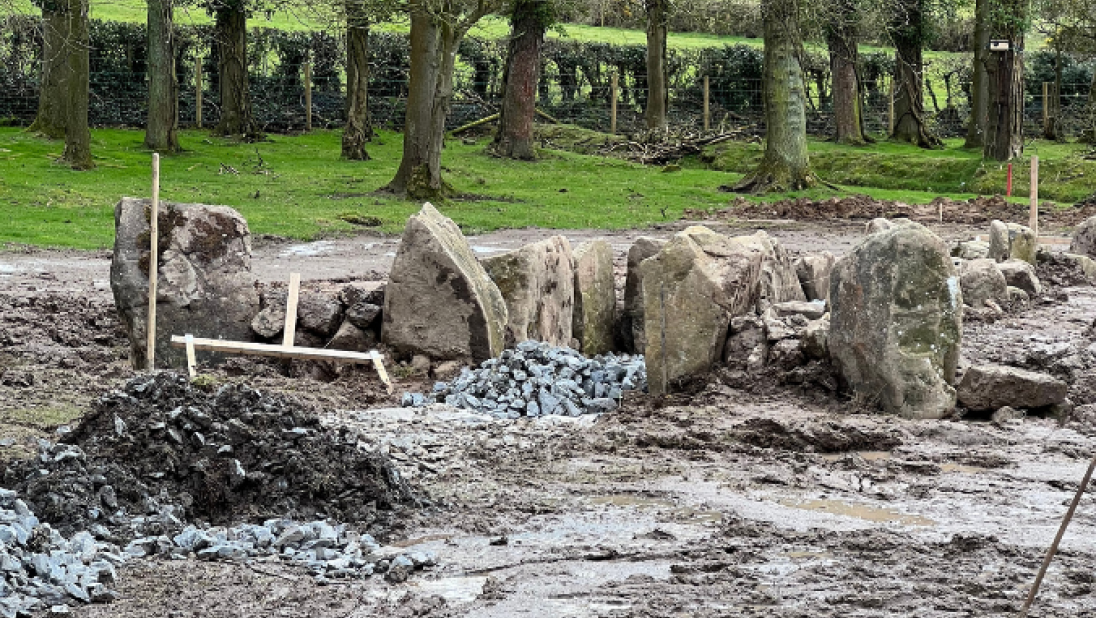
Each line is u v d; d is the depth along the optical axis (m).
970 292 19.84
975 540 9.02
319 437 10.20
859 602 7.81
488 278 15.81
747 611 7.67
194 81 51.75
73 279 22.45
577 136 51.88
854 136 52.44
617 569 8.58
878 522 9.74
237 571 8.47
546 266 16.50
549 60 55.84
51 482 9.30
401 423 12.96
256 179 38.97
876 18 47.84
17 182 34.00
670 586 8.17
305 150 46.94
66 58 42.91
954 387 13.40
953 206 37.09
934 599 7.88
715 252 14.98
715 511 10.04
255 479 9.78
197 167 40.69
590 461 11.62
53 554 8.20
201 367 15.25
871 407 13.34
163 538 8.89
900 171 44.84
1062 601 7.86
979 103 51.91
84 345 16.94
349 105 45.34
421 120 36.56
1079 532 9.43
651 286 14.41
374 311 15.77
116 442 9.98
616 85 54.22
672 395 14.05
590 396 14.29
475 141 50.88
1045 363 14.97
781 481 10.88
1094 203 37.75
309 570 8.55
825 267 19.75
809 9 40.75
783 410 13.29
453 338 15.34
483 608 7.82
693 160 49.50
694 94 56.81
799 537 9.24
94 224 29.34
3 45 47.72
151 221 14.79
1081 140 54.59
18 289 21.00
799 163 40.62
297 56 53.28
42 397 13.52
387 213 33.06
